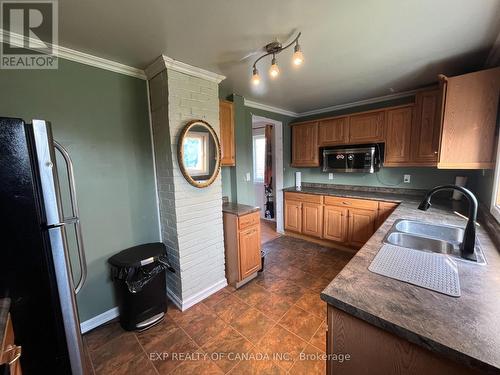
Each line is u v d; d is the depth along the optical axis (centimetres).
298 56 145
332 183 385
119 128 196
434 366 68
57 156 167
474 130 181
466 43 168
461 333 66
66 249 109
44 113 160
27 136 98
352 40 162
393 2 123
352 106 341
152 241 224
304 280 254
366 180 349
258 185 521
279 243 364
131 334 180
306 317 195
